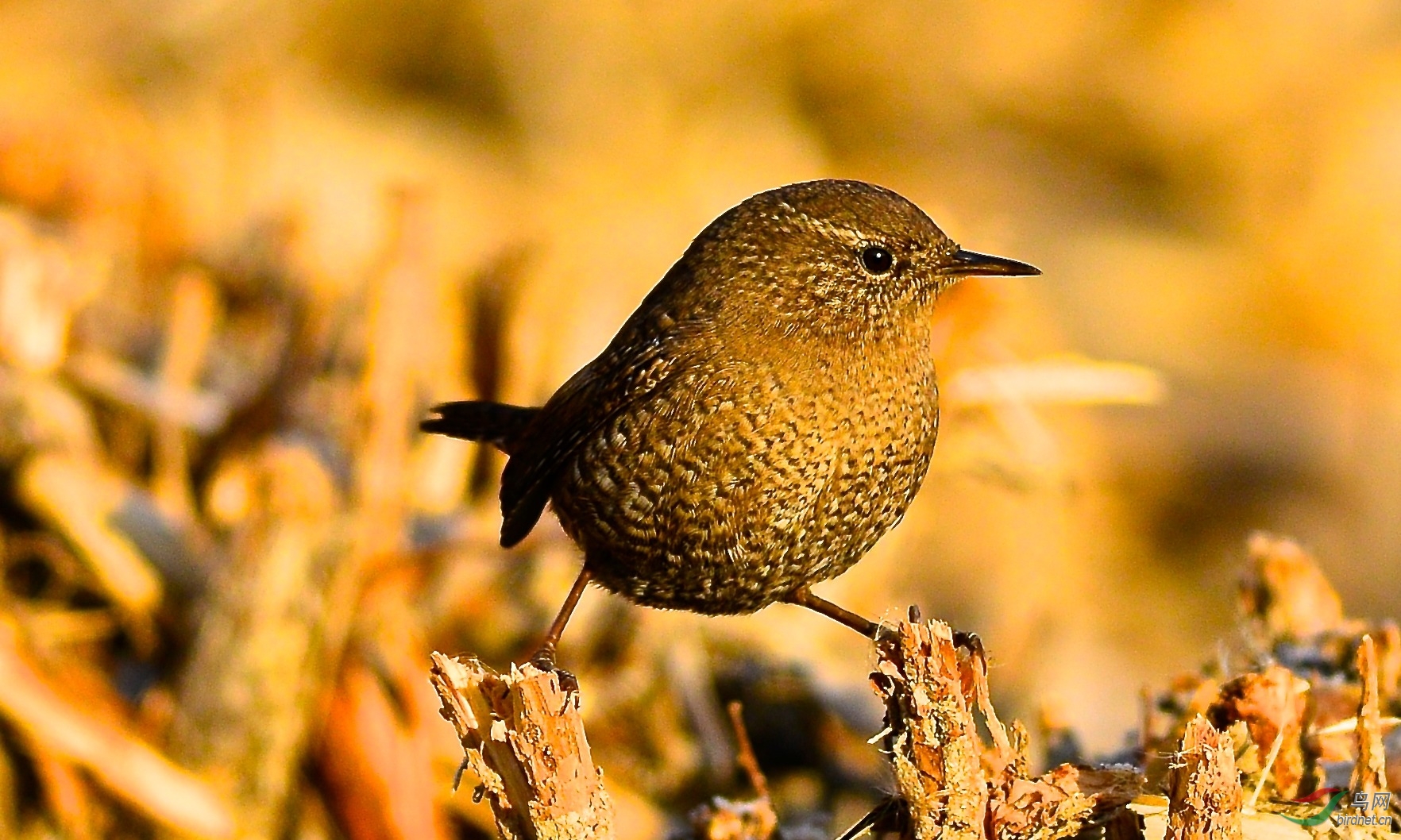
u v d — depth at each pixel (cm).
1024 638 1355
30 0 1766
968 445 1277
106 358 1170
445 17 1842
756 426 767
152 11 1775
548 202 1720
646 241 1675
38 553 1041
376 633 1011
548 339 1261
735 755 1109
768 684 1141
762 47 1875
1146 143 2050
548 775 638
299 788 989
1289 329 1923
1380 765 701
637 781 1098
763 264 790
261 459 1020
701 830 803
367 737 982
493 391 1253
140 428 1140
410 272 1072
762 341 777
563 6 1828
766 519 774
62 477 1030
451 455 1157
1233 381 1814
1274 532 1670
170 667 1016
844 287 786
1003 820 673
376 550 1010
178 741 962
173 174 1521
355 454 1020
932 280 806
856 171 1916
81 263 1212
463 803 1018
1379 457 1742
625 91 1814
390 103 1828
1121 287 1889
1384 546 1669
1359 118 2031
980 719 1170
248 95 1700
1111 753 882
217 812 951
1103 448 1672
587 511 808
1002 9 2022
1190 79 2056
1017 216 1933
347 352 1152
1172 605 1548
